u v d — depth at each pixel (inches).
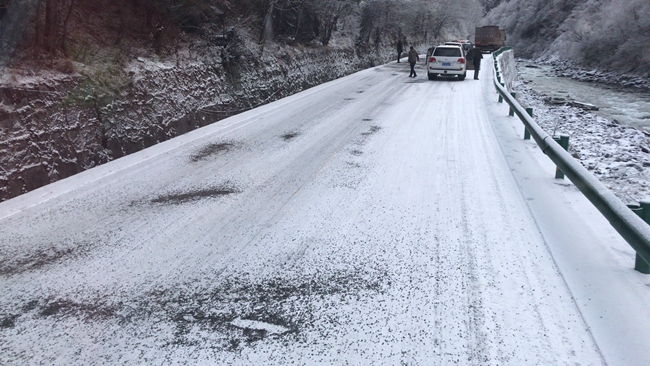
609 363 138.2
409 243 223.9
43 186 324.2
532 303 171.2
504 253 210.5
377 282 190.1
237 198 294.2
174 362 146.4
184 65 544.7
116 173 350.6
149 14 540.4
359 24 1396.4
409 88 799.1
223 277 197.8
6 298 186.7
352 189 304.0
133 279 198.4
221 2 673.0
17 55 351.6
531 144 406.0
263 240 232.5
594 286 179.0
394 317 166.4
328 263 207.3
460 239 226.2
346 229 242.5
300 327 162.4
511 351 146.3
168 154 401.1
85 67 406.0
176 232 245.6
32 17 371.6
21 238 242.8
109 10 522.0
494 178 315.9
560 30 2635.3
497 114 550.3
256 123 525.7
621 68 1713.8
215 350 151.4
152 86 470.6
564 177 312.0
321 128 491.8
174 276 199.9
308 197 291.7
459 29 2940.5
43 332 164.1
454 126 484.4
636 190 417.1
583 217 246.4
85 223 260.4
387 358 145.5
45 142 335.9
